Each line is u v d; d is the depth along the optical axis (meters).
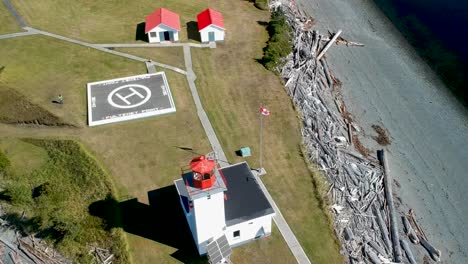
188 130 49.94
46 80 56.28
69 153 47.22
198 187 34.00
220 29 62.97
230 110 52.91
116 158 46.59
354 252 39.78
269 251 38.91
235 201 39.22
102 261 38.53
